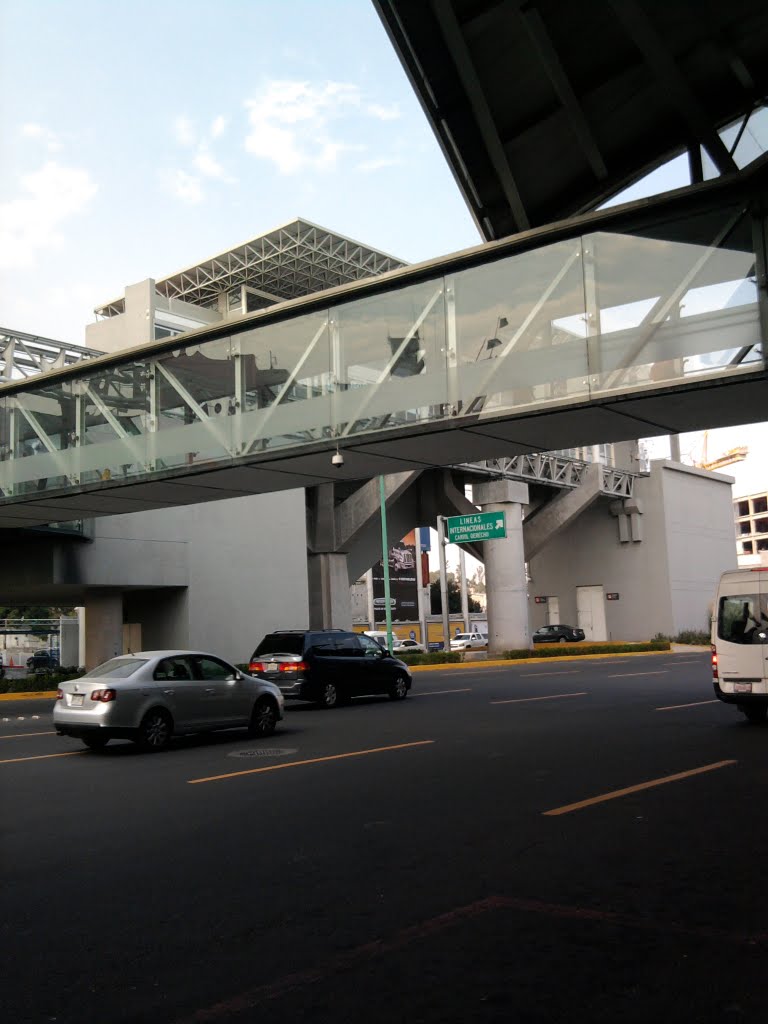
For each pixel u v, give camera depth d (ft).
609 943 16.20
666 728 48.65
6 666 176.04
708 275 43.16
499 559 158.10
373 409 53.47
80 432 68.74
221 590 115.24
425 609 232.32
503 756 39.37
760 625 49.78
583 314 46.65
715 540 210.79
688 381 42.91
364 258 158.61
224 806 29.76
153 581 107.34
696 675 96.17
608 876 20.53
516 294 49.11
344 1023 13.11
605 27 45.21
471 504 161.27
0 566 104.12
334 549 140.87
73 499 67.62
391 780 33.91
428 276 52.24
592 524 204.23
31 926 17.83
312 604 140.15
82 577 100.17
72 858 23.21
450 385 50.70
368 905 18.74
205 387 61.62
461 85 47.80
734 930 16.79
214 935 17.08
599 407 45.98
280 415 57.36
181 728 45.83
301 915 18.19
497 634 156.66
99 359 66.44
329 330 56.24
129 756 42.73
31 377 71.00
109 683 43.78
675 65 46.34
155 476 61.31
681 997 13.82
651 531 195.00
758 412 47.88
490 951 15.93
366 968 15.25
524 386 48.01
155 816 28.40
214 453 60.18
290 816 27.86
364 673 69.62
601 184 60.49
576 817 26.71
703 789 30.81
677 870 20.92
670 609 190.70
